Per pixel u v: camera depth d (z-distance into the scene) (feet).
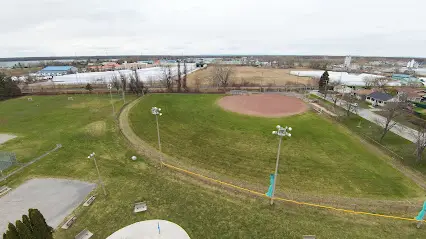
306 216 70.38
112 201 75.66
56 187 83.10
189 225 65.87
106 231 63.52
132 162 100.63
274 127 141.38
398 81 329.11
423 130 114.01
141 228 64.49
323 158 106.11
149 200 76.33
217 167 97.71
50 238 55.72
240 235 62.85
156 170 94.58
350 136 130.62
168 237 61.57
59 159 102.53
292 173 94.07
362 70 550.36
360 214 71.77
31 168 95.04
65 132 132.87
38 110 177.17
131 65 631.15
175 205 74.08
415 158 105.50
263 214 70.85
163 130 136.56
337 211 72.84
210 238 61.72
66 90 254.06
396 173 94.94
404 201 78.59
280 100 206.90
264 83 312.91
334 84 267.59
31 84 308.60
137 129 137.90
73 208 72.64
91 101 204.13
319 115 165.07
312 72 457.27
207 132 134.21
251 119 155.02
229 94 232.32
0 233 62.90
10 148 112.78
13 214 70.18
